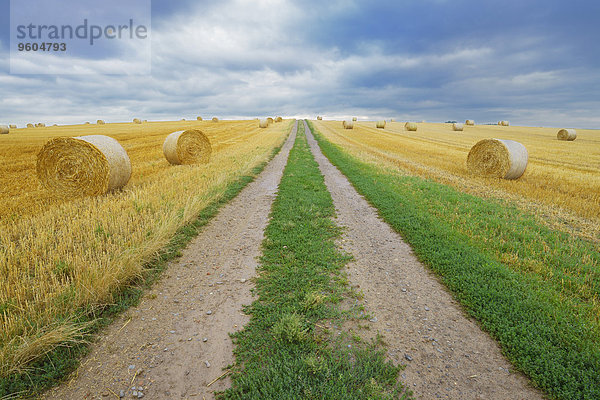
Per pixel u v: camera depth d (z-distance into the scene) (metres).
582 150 26.38
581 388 3.04
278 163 18.27
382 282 5.13
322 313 4.20
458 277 5.06
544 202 9.88
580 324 3.77
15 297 4.04
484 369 3.35
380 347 3.64
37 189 10.58
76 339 3.62
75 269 4.75
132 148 23.25
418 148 27.20
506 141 14.30
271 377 3.14
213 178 12.01
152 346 3.64
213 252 6.20
